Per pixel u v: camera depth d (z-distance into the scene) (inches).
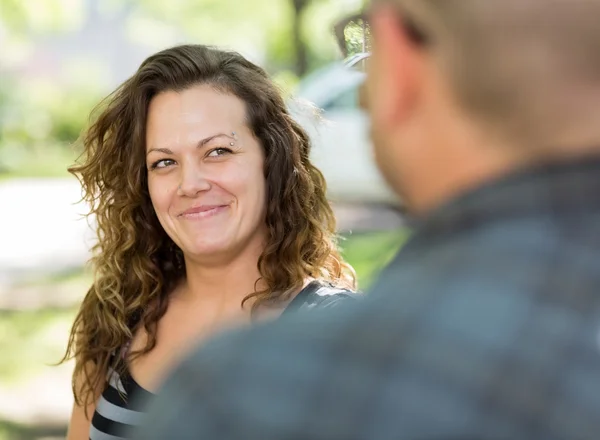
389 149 50.7
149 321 126.0
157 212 122.9
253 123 122.3
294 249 123.3
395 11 49.3
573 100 44.1
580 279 43.4
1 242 548.4
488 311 43.1
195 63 121.9
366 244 444.8
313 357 43.8
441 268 45.2
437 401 41.1
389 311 44.4
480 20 44.8
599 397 41.3
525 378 41.4
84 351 126.6
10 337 368.8
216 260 121.6
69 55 1266.0
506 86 44.3
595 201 44.4
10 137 975.0
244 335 46.4
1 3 1135.6
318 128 144.5
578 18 43.9
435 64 47.1
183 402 45.0
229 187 119.3
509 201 45.0
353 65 93.9
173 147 119.5
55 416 291.0
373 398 41.7
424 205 49.6
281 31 1090.7
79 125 1043.9
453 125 46.7
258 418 42.6
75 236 566.3
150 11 1205.7
